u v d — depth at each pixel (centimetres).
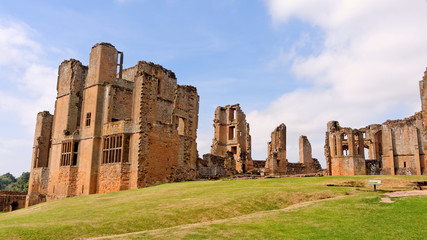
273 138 7112
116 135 4194
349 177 3375
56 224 1720
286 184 3017
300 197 2383
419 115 6462
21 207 6106
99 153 4431
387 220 1529
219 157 6469
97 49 4706
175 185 3566
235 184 3241
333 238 1305
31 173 5825
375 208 1784
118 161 4081
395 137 6662
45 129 6288
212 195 2542
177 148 4469
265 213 1869
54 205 2988
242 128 7806
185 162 4853
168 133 4338
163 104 5147
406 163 6431
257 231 1435
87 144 4522
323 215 1708
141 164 3897
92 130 4466
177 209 2073
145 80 4100
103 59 4656
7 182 17312
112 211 2136
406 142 6494
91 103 4606
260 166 7675
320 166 7788
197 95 6072
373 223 1497
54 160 5181
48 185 5150
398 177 3216
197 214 1980
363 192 2448
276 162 6481
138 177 3844
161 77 5231
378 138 7312
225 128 7962
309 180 3244
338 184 2880
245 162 7269
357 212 1730
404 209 1703
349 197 2189
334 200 2109
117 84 4709
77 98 5369
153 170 4041
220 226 1548
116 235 1469
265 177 4356
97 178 4353
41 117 6291
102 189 4209
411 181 2917
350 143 5625
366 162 6312
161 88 5188
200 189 2981
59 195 4769
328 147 5978
